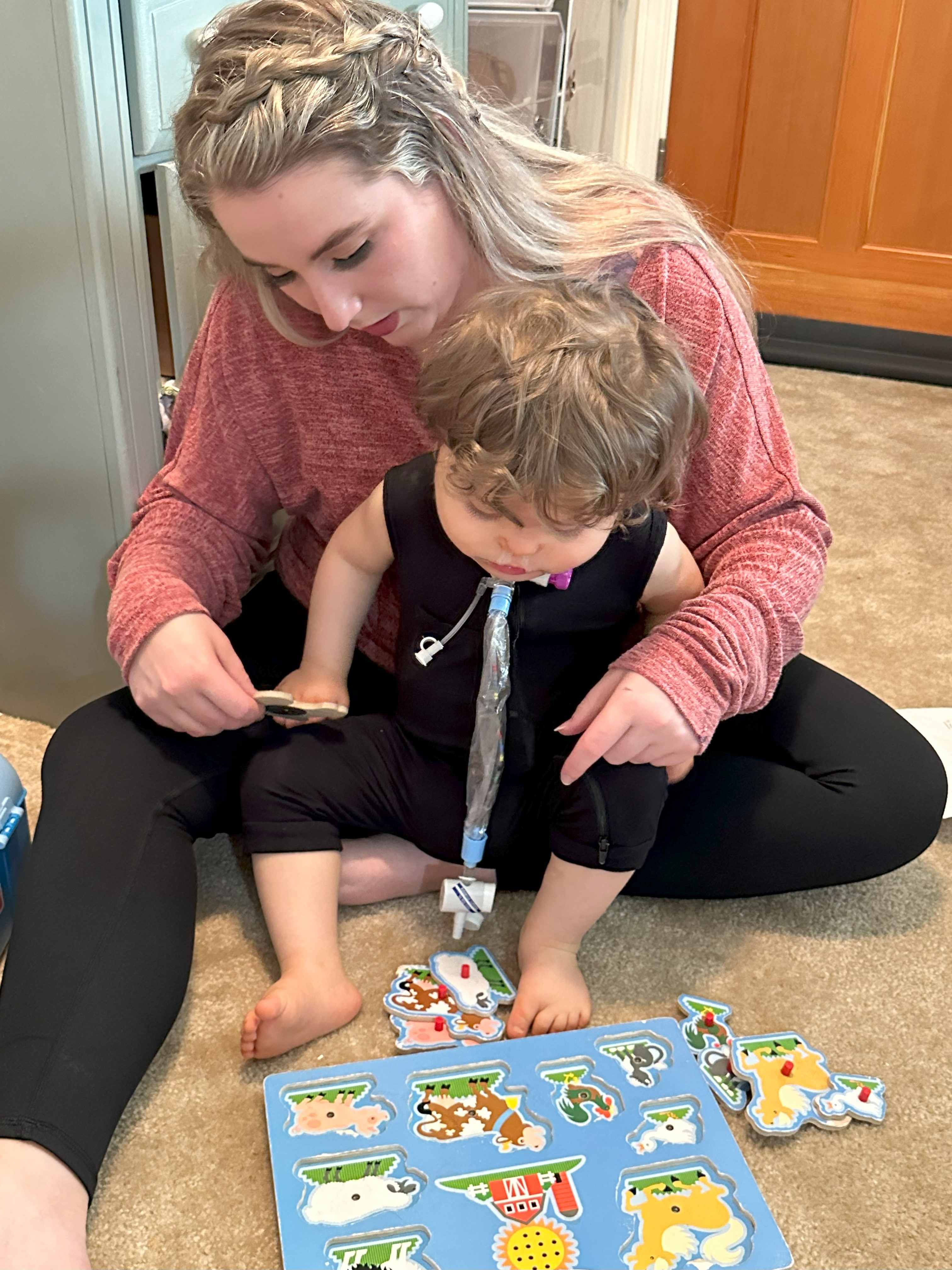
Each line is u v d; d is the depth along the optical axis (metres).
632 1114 0.81
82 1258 0.70
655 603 0.98
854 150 2.23
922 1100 0.86
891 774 1.00
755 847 0.99
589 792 0.91
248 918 1.01
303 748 0.96
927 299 2.29
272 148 0.76
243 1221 0.76
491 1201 0.75
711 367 0.96
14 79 0.97
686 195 2.38
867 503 1.82
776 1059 0.88
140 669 0.94
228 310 1.01
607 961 0.98
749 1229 0.74
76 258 1.02
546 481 0.78
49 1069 0.74
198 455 1.05
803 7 2.16
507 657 0.91
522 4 1.96
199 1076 0.86
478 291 0.93
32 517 1.16
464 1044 0.88
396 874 1.01
